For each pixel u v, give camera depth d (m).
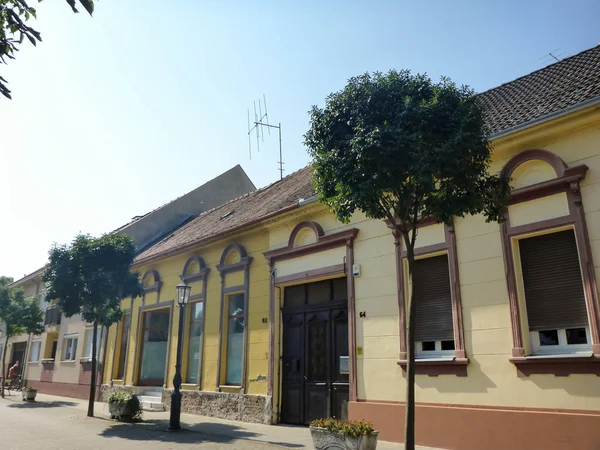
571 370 7.43
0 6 4.42
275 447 9.19
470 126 6.18
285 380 12.56
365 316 10.65
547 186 8.12
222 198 27.00
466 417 8.44
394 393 9.75
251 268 14.18
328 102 6.86
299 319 12.57
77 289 14.52
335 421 8.02
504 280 8.45
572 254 7.90
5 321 25.38
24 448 9.45
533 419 7.63
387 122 6.23
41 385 26.73
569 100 8.67
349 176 6.21
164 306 17.75
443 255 9.61
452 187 6.16
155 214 24.41
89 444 9.80
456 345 8.85
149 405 16.08
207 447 9.27
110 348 20.34
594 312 7.33
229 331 14.72
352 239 11.28
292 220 13.03
